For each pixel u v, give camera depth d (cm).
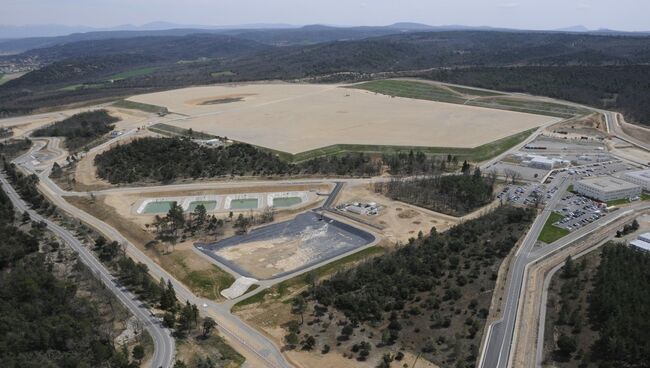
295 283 17688
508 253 18850
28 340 13162
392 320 14812
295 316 15750
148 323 15275
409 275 17025
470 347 13662
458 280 16700
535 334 14175
